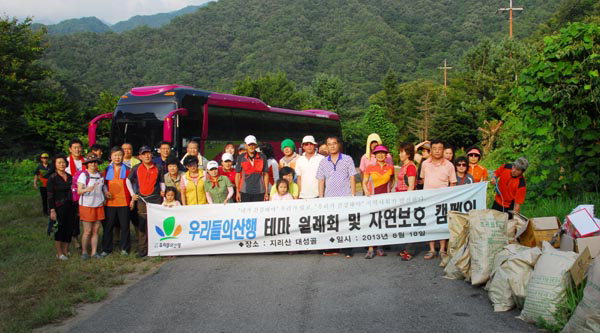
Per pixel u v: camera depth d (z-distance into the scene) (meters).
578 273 5.22
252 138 9.26
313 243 8.66
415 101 65.50
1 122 30.52
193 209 8.90
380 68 121.50
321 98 57.06
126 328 5.46
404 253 8.34
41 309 6.00
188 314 5.84
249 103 18.64
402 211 8.54
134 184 8.99
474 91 44.66
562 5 53.72
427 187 8.62
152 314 5.89
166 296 6.58
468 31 140.00
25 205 16.58
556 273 5.25
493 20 143.75
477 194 8.58
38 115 31.14
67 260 8.68
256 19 172.88
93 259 8.70
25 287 7.12
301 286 6.82
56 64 108.81
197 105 15.62
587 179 10.80
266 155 10.24
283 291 6.62
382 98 69.12
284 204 8.74
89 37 137.50
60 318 5.90
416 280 7.01
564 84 10.47
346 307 5.92
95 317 5.86
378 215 8.57
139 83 122.75
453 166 8.58
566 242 6.30
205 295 6.55
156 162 9.91
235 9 178.38
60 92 34.09
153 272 7.93
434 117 52.62
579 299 5.14
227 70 139.00
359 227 8.59
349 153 52.56
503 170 8.20
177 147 14.61
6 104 31.64
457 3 169.38
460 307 5.86
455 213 7.54
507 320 5.43
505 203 8.15
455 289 6.55
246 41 156.88
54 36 129.38
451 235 7.54
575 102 10.41
